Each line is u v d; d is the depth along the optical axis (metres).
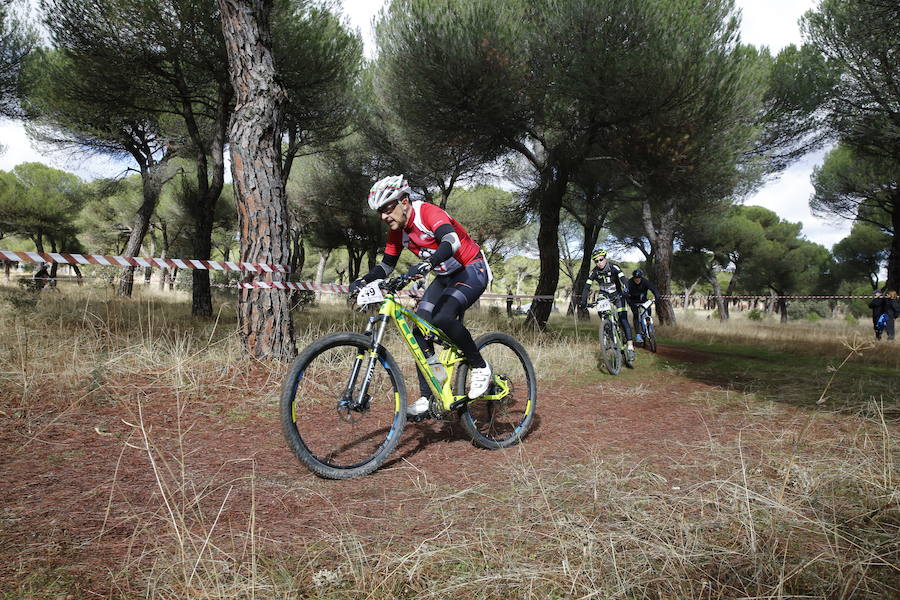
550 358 6.45
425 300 2.96
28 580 1.52
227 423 3.37
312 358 2.53
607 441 3.25
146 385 4.01
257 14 4.66
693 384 5.47
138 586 1.53
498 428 3.42
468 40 8.05
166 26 9.42
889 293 12.02
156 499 2.17
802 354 8.66
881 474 2.50
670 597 1.55
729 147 9.45
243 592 1.51
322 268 30.11
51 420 3.12
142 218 15.38
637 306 8.05
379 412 3.58
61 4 9.44
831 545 1.84
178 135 14.83
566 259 27.08
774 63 14.66
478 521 2.06
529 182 13.24
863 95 12.88
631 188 13.79
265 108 4.70
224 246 30.19
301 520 2.04
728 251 30.03
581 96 8.02
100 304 9.78
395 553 1.78
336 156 16.64
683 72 7.60
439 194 20.00
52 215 26.23
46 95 11.82
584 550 1.78
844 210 19.58
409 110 9.69
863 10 10.97
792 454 2.85
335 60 11.06
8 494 2.12
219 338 6.09
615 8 7.57
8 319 6.44
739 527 1.99
